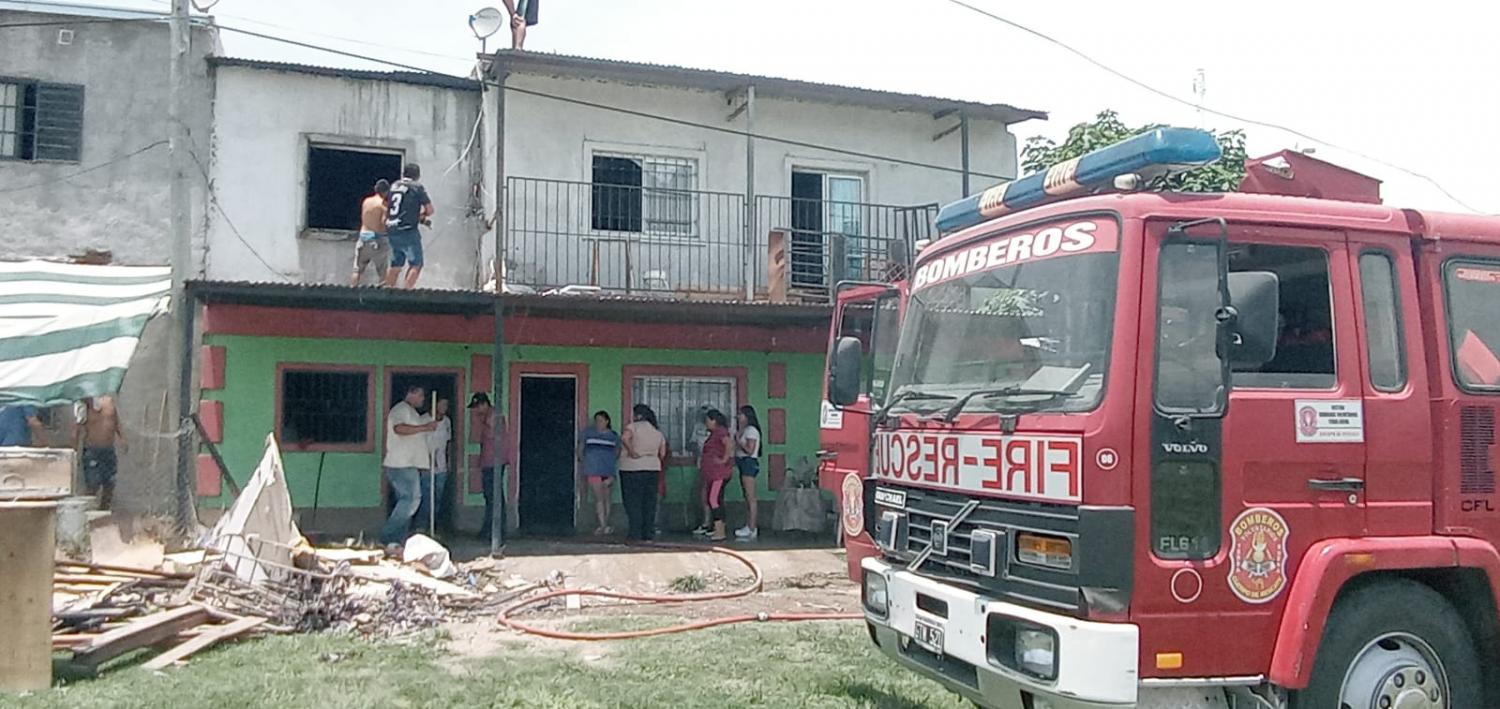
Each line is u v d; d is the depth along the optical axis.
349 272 14.98
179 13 12.34
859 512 8.91
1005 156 17.50
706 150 16.16
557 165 15.45
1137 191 4.98
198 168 14.48
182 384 12.48
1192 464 4.61
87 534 10.50
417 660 7.77
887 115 17.03
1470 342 5.14
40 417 13.57
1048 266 5.06
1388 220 5.07
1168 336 4.65
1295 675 4.57
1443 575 5.07
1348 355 4.90
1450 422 5.00
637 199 15.88
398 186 13.81
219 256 14.49
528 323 14.75
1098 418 4.54
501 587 10.90
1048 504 4.70
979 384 5.35
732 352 15.70
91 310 10.87
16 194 14.27
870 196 16.91
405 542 12.59
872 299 8.30
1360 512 4.83
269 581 9.35
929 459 5.46
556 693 6.77
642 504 14.12
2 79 14.34
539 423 15.23
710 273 16.03
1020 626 4.69
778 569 12.32
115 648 7.40
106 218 14.52
